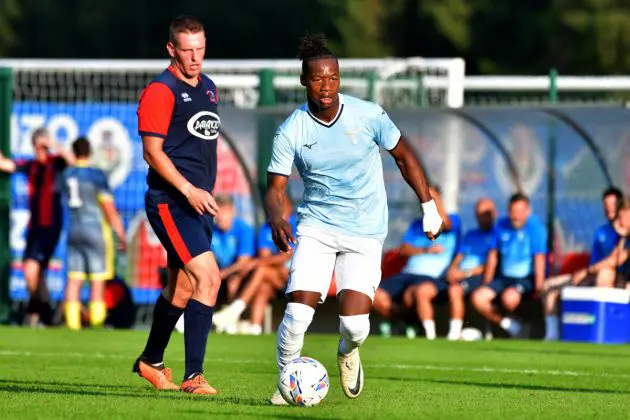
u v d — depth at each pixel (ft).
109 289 192.75
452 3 460.96
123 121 206.28
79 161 183.83
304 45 81.82
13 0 493.36
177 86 94.22
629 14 430.61
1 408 79.92
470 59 462.60
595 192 191.62
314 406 83.30
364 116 83.20
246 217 197.98
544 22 446.60
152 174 95.35
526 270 178.81
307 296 83.15
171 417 75.46
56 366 122.21
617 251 176.35
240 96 237.45
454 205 198.49
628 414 83.25
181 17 94.12
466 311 185.47
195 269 94.27
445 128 197.47
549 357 144.87
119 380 105.91
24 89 237.25
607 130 189.57
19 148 208.03
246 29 492.95
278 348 84.58
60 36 498.69
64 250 203.41
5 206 204.13
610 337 171.63
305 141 83.15
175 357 138.92
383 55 473.26
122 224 198.08
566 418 79.82
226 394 93.66
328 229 83.71
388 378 116.06
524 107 192.03
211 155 96.43
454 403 88.74
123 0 501.56
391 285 182.70
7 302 204.74
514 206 178.29
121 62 227.81
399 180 197.98
